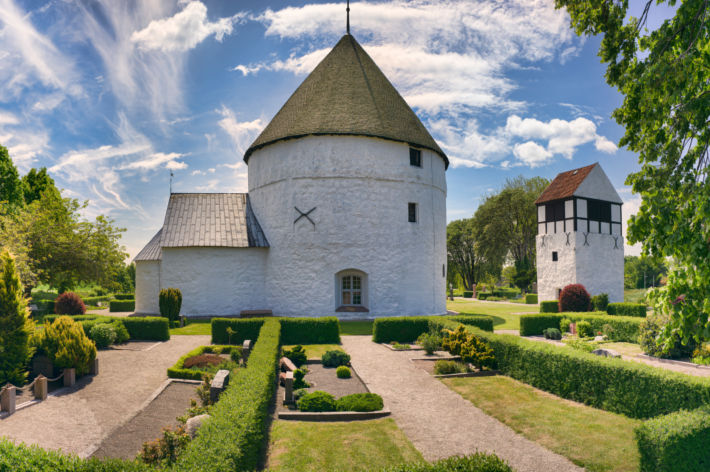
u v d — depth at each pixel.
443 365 13.80
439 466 5.26
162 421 9.62
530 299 48.31
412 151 27.97
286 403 10.62
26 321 12.22
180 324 23.38
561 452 7.75
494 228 55.56
